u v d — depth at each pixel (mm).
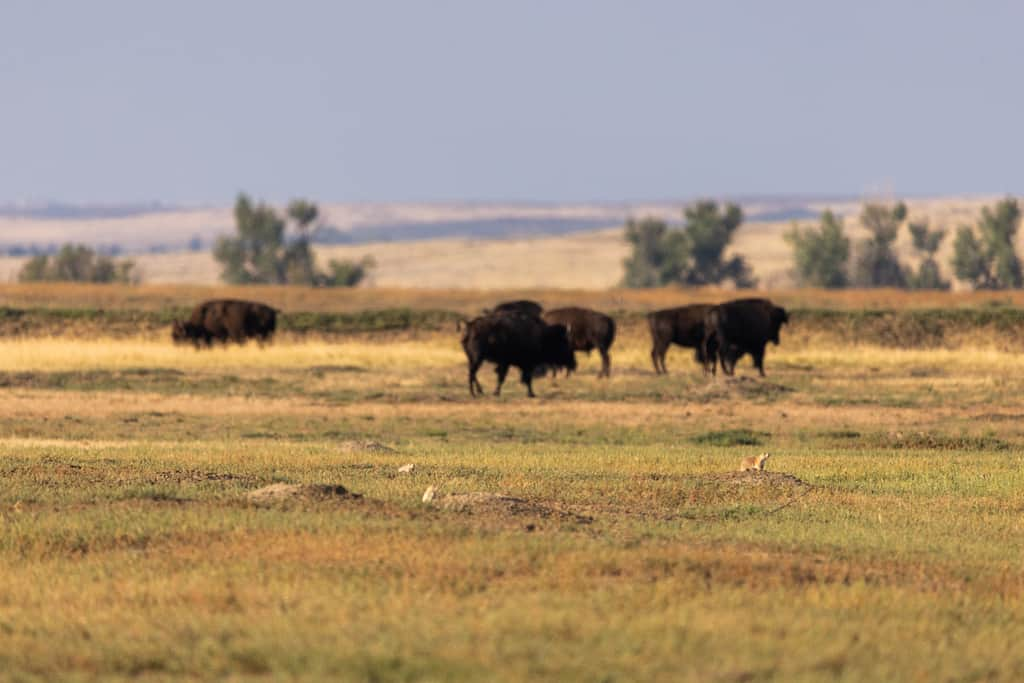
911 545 52125
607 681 32312
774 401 137625
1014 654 35969
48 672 33688
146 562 45844
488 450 91062
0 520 52875
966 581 45719
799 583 43844
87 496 60062
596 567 44688
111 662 34344
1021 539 54781
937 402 136250
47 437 101875
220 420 117750
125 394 138250
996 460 87562
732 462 80938
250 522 52500
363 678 32375
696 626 36812
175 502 58594
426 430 112500
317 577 43156
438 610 38656
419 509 56500
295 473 71625
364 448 89000
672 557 46312
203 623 37531
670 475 73125
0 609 40125
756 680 32750
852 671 33531
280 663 33562
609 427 115875
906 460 86438
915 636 37312
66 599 41156
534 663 33344
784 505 63031
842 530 55531
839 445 102438
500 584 42594
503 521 54469
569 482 69125
